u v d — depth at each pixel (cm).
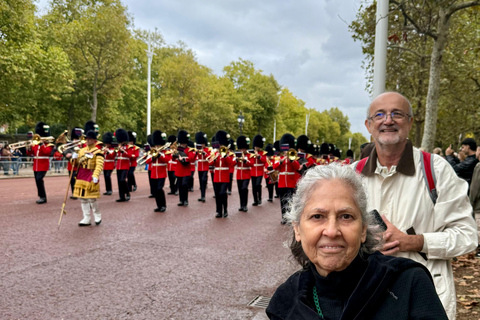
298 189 156
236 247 684
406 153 227
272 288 485
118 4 2955
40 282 473
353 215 144
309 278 153
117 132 1420
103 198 1270
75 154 788
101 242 677
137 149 1509
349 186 147
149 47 2908
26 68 1947
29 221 829
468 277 532
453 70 1399
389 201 227
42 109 2803
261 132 5066
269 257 626
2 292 437
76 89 2869
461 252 207
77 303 416
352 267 142
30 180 1769
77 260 566
